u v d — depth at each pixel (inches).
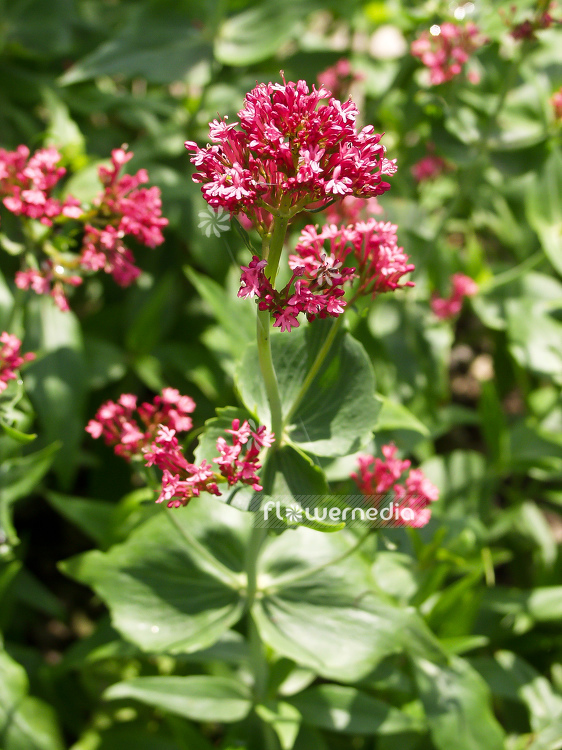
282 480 9.1
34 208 10.3
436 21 14.6
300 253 8.9
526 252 17.9
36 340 13.6
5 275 14.8
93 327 15.8
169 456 8.8
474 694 11.5
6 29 15.2
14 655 13.4
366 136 7.8
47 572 16.6
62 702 13.5
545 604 13.2
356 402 9.4
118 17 17.7
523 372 16.7
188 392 16.0
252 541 9.9
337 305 7.8
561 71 17.3
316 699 11.4
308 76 17.6
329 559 11.0
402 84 17.1
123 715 13.6
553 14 14.7
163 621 10.5
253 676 11.8
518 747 12.7
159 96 16.5
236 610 10.6
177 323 16.2
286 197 7.8
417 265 15.0
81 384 13.8
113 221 10.6
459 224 18.2
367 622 10.5
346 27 22.5
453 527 13.1
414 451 15.2
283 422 9.2
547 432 14.8
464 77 15.2
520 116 15.6
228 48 15.1
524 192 17.8
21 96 15.7
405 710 11.9
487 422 14.7
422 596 12.1
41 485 14.8
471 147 14.7
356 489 11.5
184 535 10.3
